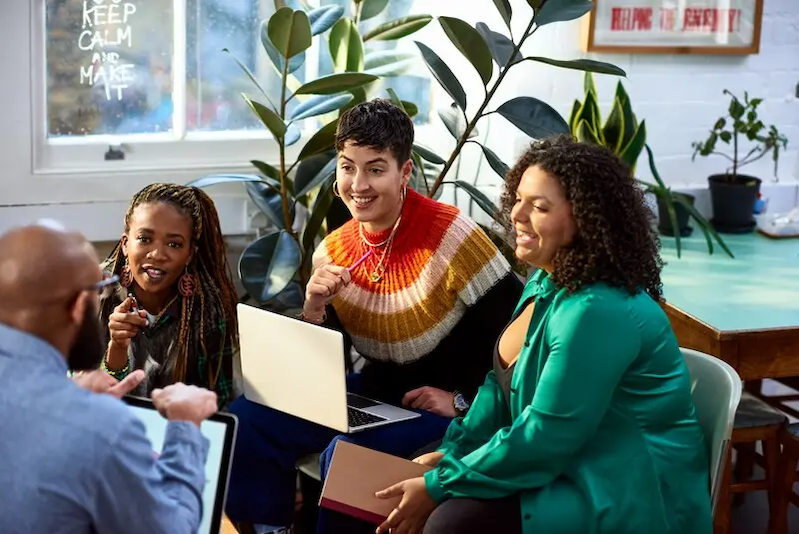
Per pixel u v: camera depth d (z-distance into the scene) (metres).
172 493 1.51
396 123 2.30
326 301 2.37
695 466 1.93
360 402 2.43
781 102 3.58
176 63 3.24
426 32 3.44
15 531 1.39
